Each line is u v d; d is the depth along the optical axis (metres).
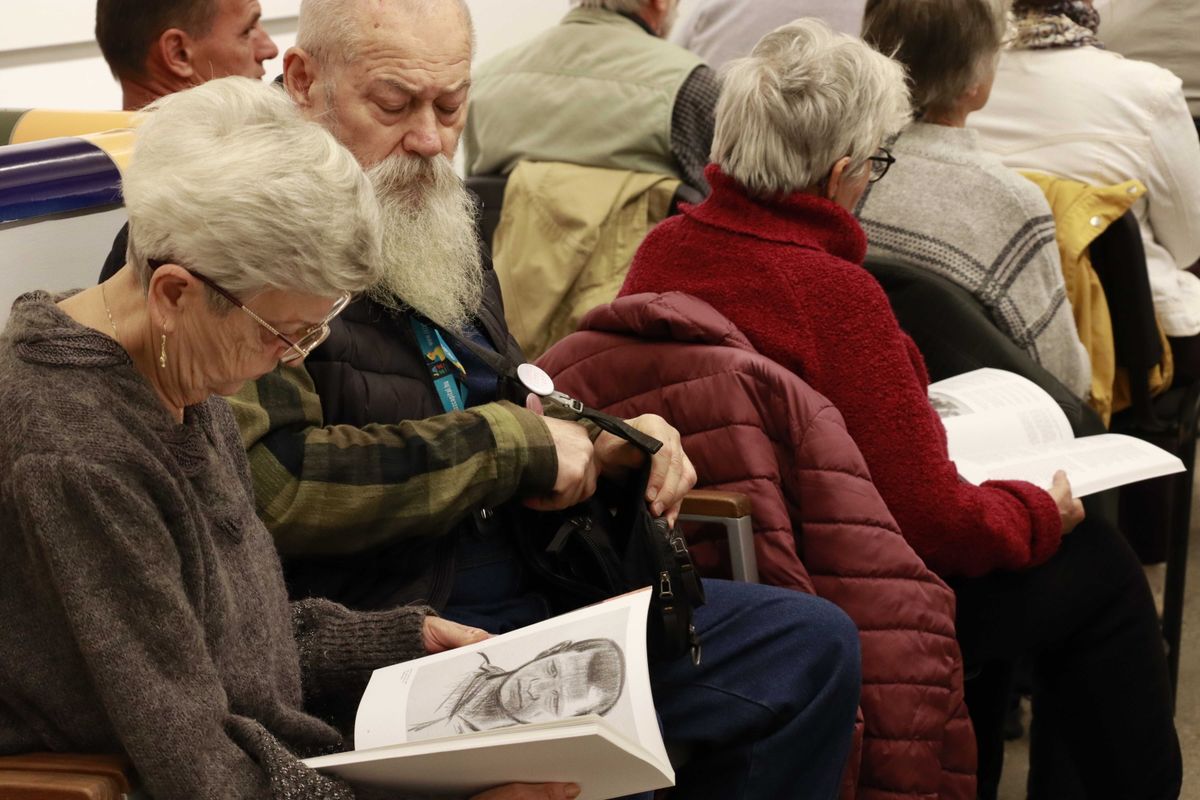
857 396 2.75
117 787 1.62
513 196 4.46
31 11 4.70
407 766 1.73
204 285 1.64
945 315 3.55
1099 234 3.80
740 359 2.68
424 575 2.42
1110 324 3.91
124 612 1.61
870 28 3.60
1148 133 4.03
